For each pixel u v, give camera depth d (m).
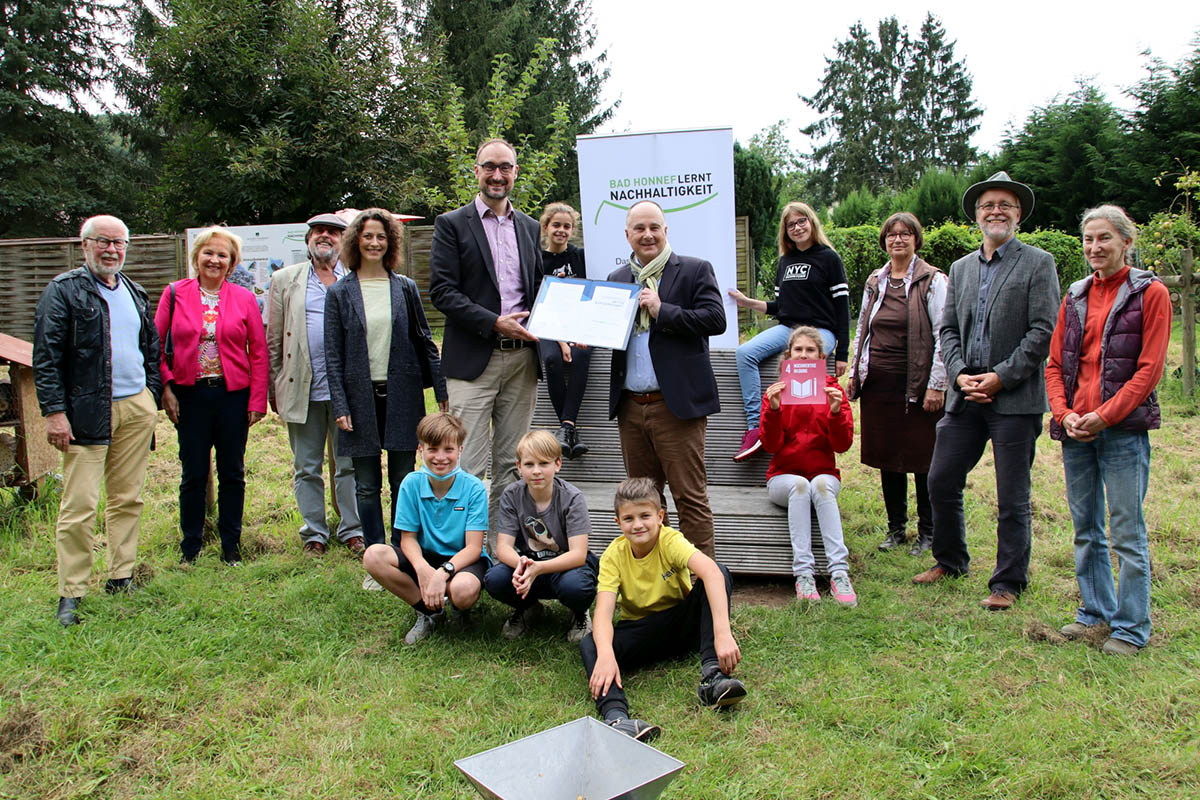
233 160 15.68
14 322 13.31
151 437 4.57
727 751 2.98
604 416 5.73
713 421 5.57
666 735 3.12
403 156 17.38
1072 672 3.48
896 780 2.79
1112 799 2.68
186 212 18.53
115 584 4.48
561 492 4.02
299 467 5.28
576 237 12.52
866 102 49.09
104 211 24.62
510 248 4.52
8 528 5.58
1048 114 21.12
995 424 4.27
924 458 5.09
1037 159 20.70
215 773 2.90
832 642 3.86
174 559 5.08
